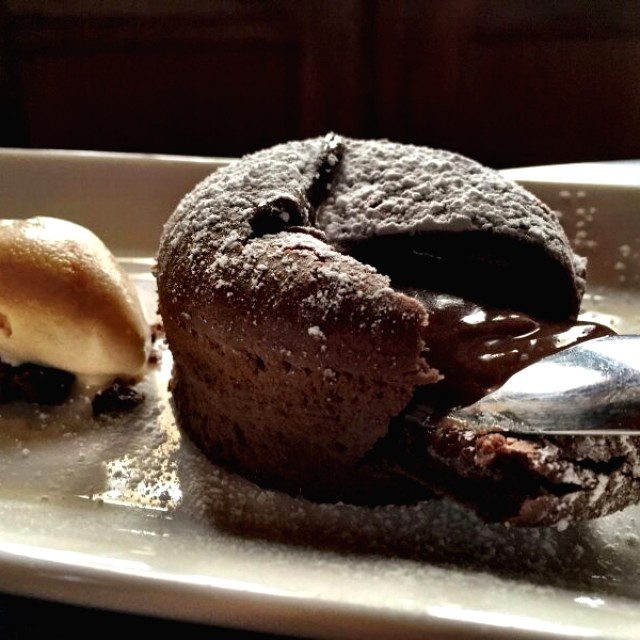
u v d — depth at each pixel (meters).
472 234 0.17
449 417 0.15
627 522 0.16
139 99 0.34
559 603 0.13
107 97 0.34
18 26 0.33
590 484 0.15
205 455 0.18
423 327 0.15
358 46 0.33
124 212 0.25
